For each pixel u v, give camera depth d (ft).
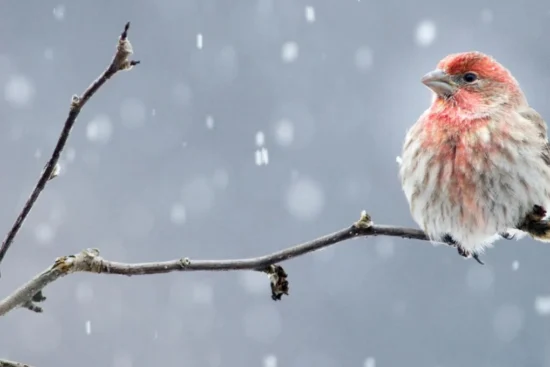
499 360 53.11
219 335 54.19
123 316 51.65
